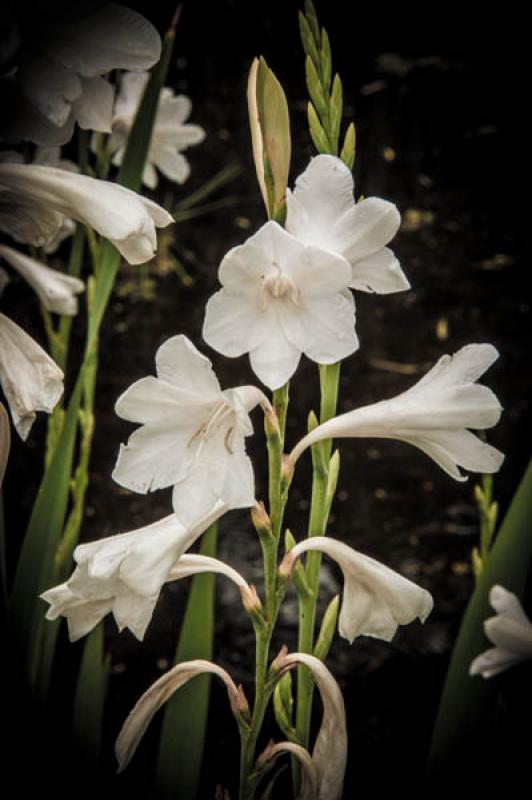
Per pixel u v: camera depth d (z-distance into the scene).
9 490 2.38
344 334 0.97
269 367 0.97
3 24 1.00
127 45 1.02
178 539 0.99
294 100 3.57
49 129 1.03
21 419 1.02
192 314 3.19
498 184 3.50
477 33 3.45
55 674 1.87
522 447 2.71
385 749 1.82
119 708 1.92
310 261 0.97
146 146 1.27
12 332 1.03
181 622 2.21
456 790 1.20
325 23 3.56
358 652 2.11
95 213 1.01
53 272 1.30
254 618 1.02
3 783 1.20
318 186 0.99
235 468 0.96
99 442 2.73
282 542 2.43
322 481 1.04
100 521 2.49
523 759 1.24
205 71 3.60
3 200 1.04
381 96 3.58
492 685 1.20
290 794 1.61
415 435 1.01
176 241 3.39
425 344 3.12
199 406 0.98
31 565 1.21
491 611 1.20
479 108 3.51
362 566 1.01
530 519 1.19
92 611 1.01
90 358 1.27
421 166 3.58
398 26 3.52
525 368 2.98
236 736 1.85
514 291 3.26
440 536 2.52
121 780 1.64
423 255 3.38
